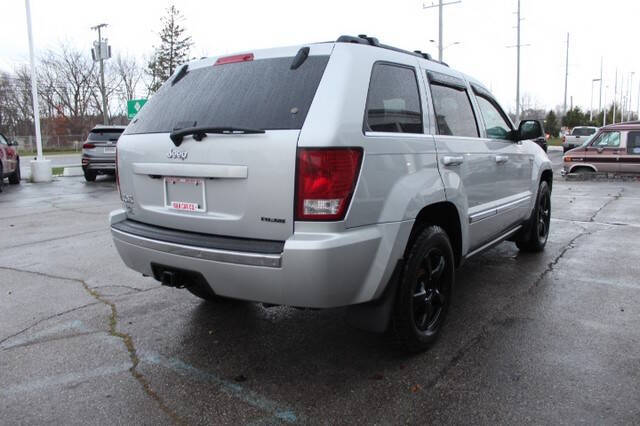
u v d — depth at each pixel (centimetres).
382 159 295
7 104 5750
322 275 265
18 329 400
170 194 330
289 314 427
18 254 642
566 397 289
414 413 277
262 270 274
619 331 379
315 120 273
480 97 470
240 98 312
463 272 538
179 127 326
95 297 473
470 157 402
